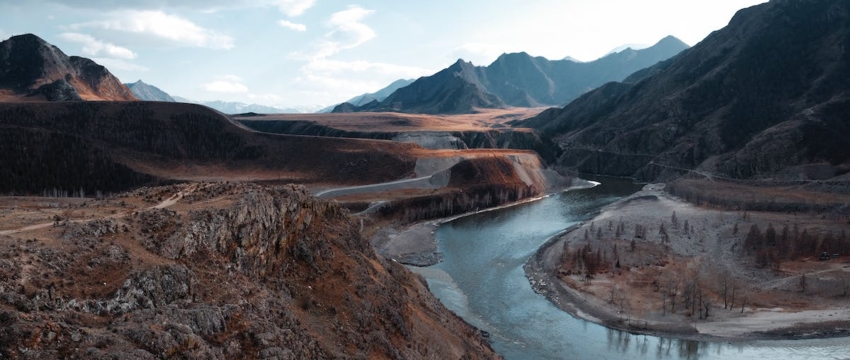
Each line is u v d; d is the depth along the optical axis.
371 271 61.34
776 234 131.75
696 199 185.88
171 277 33.12
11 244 29.97
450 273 123.25
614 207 193.88
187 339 28.47
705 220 155.88
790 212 163.25
